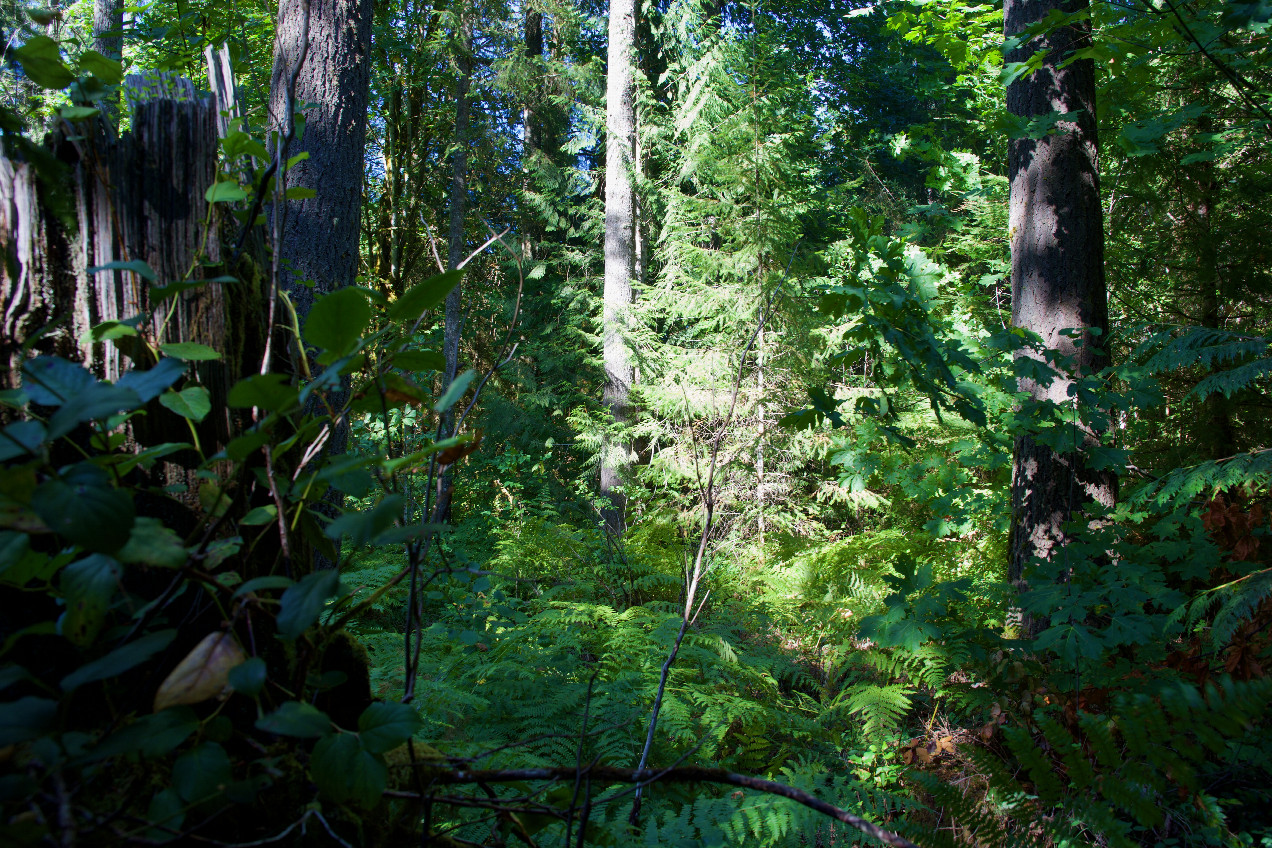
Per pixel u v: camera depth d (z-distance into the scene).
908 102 12.86
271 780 0.92
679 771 1.10
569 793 1.34
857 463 3.12
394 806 1.20
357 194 3.22
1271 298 5.46
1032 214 3.72
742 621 4.27
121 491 0.75
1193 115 3.13
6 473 0.71
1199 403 5.36
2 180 1.04
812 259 7.39
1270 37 2.81
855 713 3.40
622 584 4.75
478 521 7.82
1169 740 1.31
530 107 10.95
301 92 3.04
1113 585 2.40
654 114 9.81
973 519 4.06
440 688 2.51
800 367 7.16
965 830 2.40
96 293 1.07
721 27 9.36
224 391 1.15
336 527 0.79
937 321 3.22
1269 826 2.26
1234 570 2.55
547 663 3.04
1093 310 3.62
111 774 0.94
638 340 8.69
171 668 1.04
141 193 1.10
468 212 10.87
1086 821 1.39
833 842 1.94
